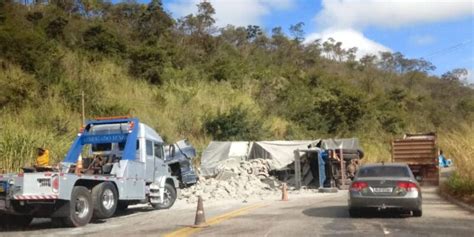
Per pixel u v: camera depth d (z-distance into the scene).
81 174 14.66
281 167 32.19
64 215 13.84
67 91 36.31
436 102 85.56
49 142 22.84
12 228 14.51
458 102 79.56
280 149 33.34
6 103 31.98
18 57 37.47
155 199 18.41
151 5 63.44
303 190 28.34
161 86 48.59
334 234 11.34
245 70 60.91
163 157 19.84
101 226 14.29
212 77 55.94
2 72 34.72
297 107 54.47
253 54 86.62
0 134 21.70
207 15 75.06
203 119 42.19
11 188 13.51
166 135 36.62
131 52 50.69
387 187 14.11
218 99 48.66
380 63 121.31
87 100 36.34
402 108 74.12
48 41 44.62
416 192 14.12
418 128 65.50
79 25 52.38
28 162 20.61
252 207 18.58
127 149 17.36
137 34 61.06
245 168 30.98
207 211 17.48
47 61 38.94
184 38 70.06
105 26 52.06
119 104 38.50
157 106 42.72
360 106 55.78
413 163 29.91
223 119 41.50
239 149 33.91
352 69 107.94
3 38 37.88
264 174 31.14
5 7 45.88
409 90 93.44
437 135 29.86
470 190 18.67
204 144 38.09
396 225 12.75
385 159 43.47
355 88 76.81
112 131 17.97
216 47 72.75
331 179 29.66
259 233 11.70
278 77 63.78
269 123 47.09
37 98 34.00
